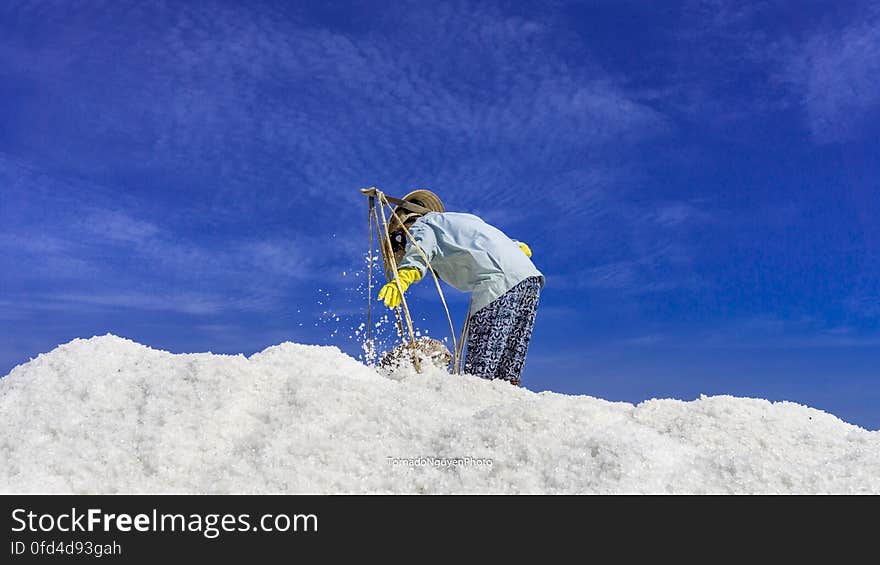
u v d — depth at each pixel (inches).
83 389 130.5
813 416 135.8
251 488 99.3
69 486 101.6
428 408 123.8
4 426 121.8
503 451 104.5
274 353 144.8
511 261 179.5
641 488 93.7
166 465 105.6
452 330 174.1
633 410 136.7
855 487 94.5
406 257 177.8
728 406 133.0
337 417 118.7
